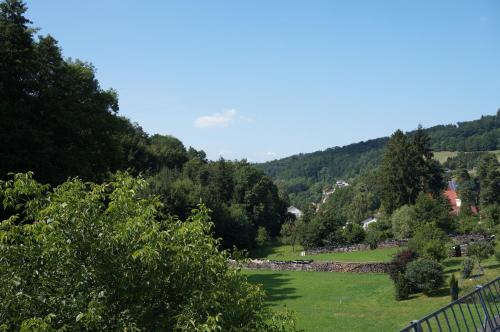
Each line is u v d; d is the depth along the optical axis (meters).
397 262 34.94
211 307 7.53
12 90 25.80
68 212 7.41
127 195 8.10
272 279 43.81
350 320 25.03
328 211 74.25
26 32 27.42
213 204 69.38
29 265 7.32
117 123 37.41
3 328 6.65
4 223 7.48
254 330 8.20
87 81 35.12
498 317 10.33
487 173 103.00
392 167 82.06
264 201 99.12
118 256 7.54
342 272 45.97
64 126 28.36
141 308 7.44
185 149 118.25
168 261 7.65
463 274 31.44
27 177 7.87
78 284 7.26
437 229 45.56
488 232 57.94
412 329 7.16
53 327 6.81
